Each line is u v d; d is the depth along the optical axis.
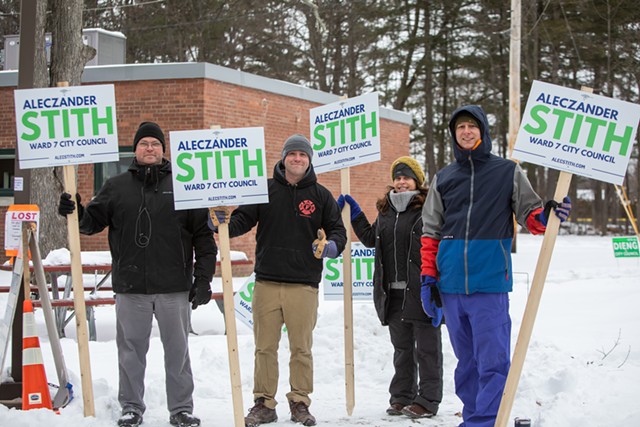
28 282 5.66
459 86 40.53
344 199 6.12
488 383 4.94
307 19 34.09
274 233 5.76
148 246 5.45
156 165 5.56
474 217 5.00
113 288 5.55
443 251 5.11
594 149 4.85
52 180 13.75
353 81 35.75
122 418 5.36
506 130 41.38
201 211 5.57
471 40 36.72
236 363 5.15
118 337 5.54
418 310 5.78
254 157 5.42
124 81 15.59
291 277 5.73
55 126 5.49
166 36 32.50
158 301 5.47
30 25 5.91
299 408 5.70
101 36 18.22
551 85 4.93
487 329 4.96
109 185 5.59
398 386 5.99
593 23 34.41
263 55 35.16
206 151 5.37
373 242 6.19
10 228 5.66
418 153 45.00
